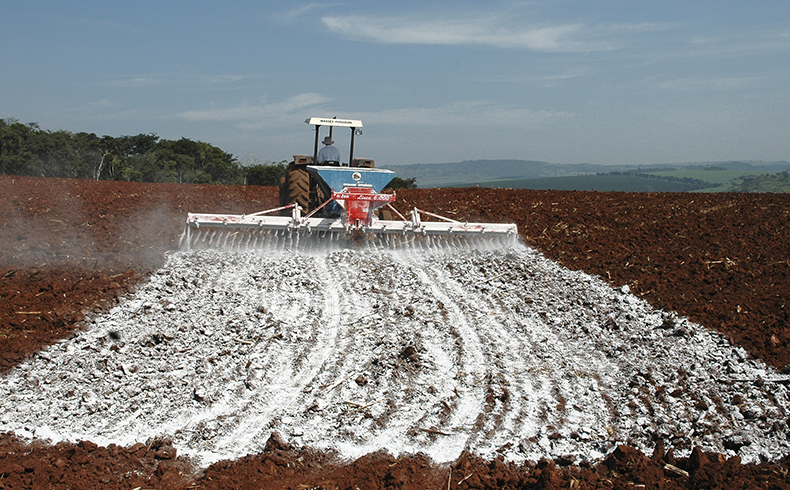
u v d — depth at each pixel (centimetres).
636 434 470
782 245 1039
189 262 838
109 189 1669
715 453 440
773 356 581
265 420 475
